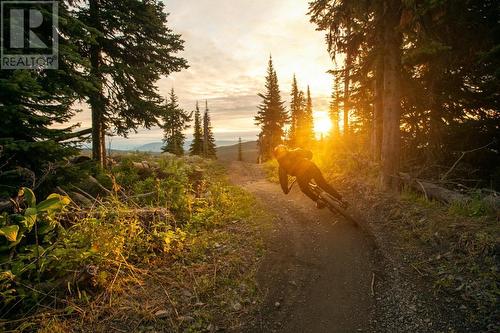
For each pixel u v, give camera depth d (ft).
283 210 30.37
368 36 30.91
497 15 28.35
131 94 45.75
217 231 23.88
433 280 15.29
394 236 20.48
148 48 45.98
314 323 13.65
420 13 24.40
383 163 30.27
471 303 13.32
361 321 13.61
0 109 18.10
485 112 33.65
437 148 34.04
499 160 33.09
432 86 32.35
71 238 15.98
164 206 26.18
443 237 18.28
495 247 15.62
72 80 26.61
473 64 30.12
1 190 18.48
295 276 17.29
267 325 13.53
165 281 16.07
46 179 21.62
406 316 13.50
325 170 45.80
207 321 13.55
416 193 27.48
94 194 28.37
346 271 17.53
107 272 15.44
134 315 13.44
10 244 14.48
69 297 13.99
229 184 46.60
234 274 17.20
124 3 43.93
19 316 12.75
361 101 42.91
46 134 21.06
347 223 24.35
